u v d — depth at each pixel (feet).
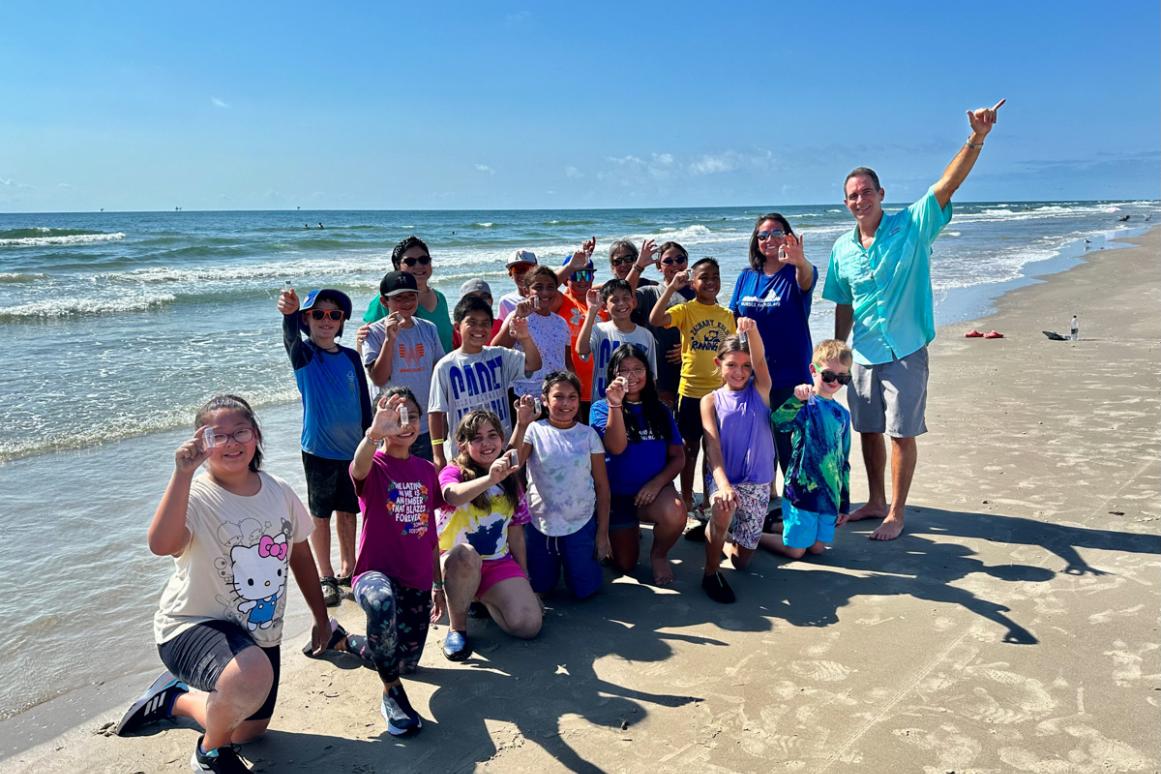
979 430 24.82
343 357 15.70
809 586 15.51
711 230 192.03
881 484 19.06
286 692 12.32
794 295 18.44
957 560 16.20
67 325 45.09
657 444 15.96
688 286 21.18
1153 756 10.06
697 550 17.99
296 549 12.04
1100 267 79.66
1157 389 28.99
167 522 9.53
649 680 12.35
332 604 15.43
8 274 68.44
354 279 71.36
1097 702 11.23
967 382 31.35
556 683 12.39
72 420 26.73
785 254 17.79
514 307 20.26
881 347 17.71
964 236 142.41
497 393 16.46
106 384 31.48
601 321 19.95
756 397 16.38
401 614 12.55
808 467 16.31
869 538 17.66
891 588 15.14
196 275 72.59
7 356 36.24
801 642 13.32
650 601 15.24
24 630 14.25
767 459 16.16
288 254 105.09
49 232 130.21
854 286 18.11
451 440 16.16
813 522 16.48
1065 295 58.54
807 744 10.57
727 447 16.17
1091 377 31.35
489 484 13.07
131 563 17.02
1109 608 13.91
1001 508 18.72
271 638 10.85
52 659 13.38
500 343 18.31
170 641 10.24
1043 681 11.81
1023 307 53.06
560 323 18.79
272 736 11.14
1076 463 21.49
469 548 13.34
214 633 10.13
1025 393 29.22
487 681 12.50
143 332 42.93
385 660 11.14
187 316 49.01
